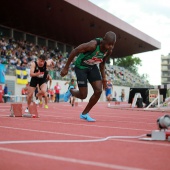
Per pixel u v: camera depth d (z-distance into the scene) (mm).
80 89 5727
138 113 9555
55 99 22141
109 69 34469
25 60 23188
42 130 4266
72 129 4473
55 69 25438
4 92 18781
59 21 26938
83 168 2104
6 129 4324
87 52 5441
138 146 3014
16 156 2475
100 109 12352
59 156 2498
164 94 14203
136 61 65938
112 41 5273
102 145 3061
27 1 21875
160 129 3553
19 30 29297
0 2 22312
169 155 2605
